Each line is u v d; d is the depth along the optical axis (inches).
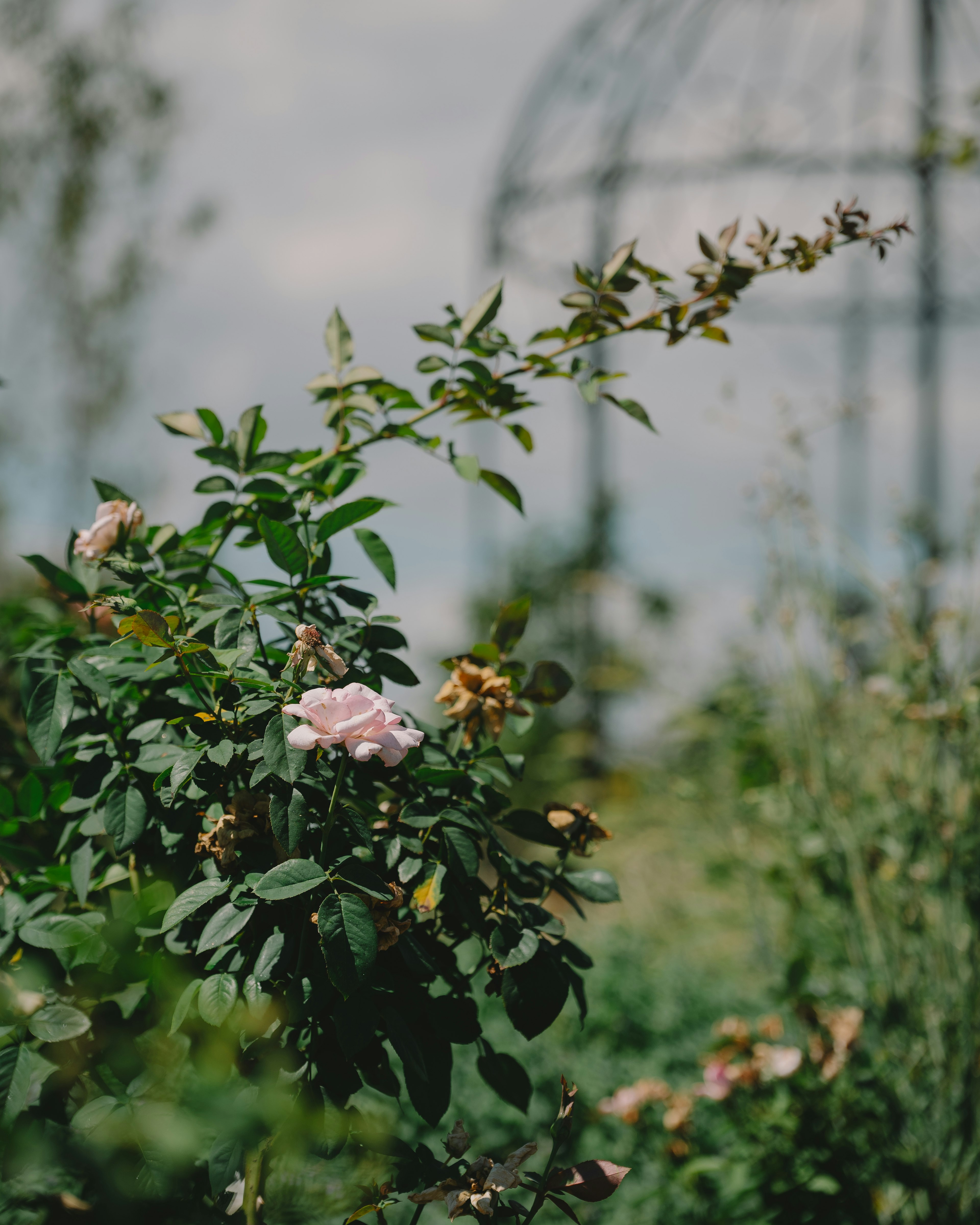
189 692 52.9
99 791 50.9
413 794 53.6
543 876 56.0
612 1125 103.7
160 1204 43.1
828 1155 82.4
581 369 64.9
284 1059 45.0
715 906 168.6
